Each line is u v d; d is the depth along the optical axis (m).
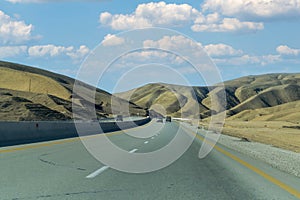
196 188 11.38
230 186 11.75
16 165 15.70
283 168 15.87
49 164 16.11
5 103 98.31
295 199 10.02
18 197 9.89
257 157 19.98
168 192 10.74
